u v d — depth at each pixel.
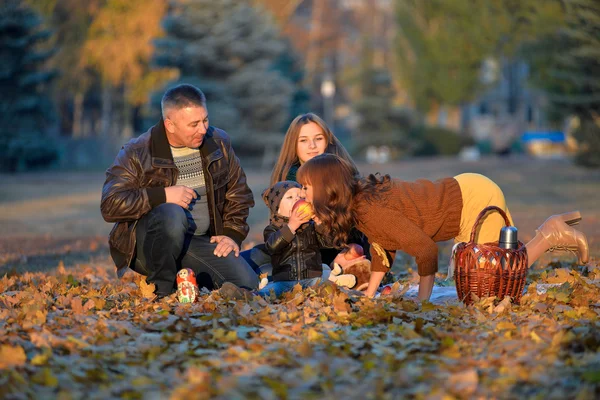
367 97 57.22
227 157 7.90
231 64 45.66
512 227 6.73
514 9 43.16
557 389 4.23
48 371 4.56
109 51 55.47
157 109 46.34
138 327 5.94
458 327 5.76
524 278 6.77
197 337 5.56
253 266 8.32
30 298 7.07
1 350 5.00
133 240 7.39
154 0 55.75
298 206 7.14
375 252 6.86
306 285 7.27
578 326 5.65
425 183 7.06
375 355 4.98
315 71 89.88
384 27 96.00
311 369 4.57
